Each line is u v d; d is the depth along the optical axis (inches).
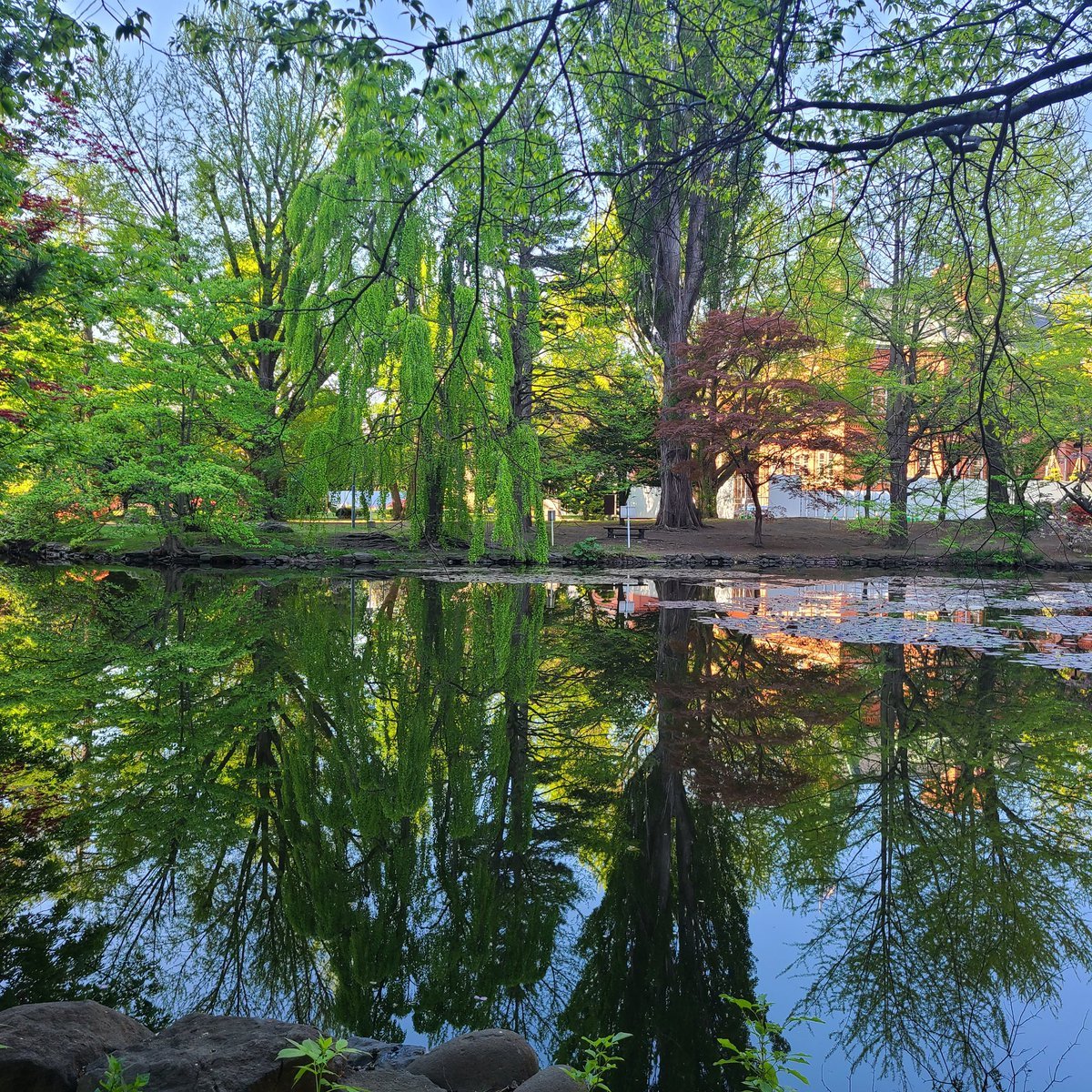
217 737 216.5
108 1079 65.6
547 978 108.0
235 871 139.2
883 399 935.0
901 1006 101.6
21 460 491.2
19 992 100.7
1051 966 109.3
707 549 872.9
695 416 855.1
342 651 340.5
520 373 853.2
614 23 176.9
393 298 664.4
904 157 205.9
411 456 685.3
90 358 499.2
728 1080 86.7
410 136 162.1
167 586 564.1
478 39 126.9
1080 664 310.5
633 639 375.2
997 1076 87.5
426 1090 76.1
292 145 889.5
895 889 132.6
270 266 936.3
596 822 163.2
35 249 360.5
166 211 877.2
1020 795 175.2
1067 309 572.4
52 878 135.1
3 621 402.3
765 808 169.6
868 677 292.4
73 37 150.3
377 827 160.2
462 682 286.8
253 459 761.0
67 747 206.1
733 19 173.8
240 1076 69.6
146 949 112.7
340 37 130.9
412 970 109.2
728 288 876.0
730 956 113.7
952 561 800.3
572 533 1002.1
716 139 164.1
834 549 883.4
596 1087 82.0
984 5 174.9
